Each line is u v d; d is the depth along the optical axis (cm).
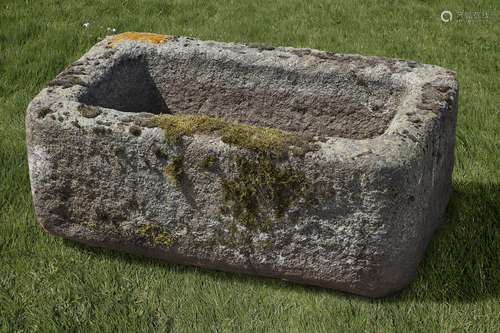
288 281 327
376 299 319
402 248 303
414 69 354
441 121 321
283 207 303
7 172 392
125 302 319
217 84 376
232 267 326
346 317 310
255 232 312
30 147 326
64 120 316
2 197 376
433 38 559
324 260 309
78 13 580
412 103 327
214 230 317
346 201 294
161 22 575
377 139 298
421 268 333
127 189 320
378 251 299
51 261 341
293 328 306
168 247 328
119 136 310
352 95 359
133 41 378
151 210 321
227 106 380
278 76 366
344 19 585
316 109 368
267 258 316
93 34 546
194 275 333
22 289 328
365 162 287
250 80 371
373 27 573
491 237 351
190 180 309
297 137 299
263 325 308
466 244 346
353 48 540
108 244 339
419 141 300
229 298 320
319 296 321
